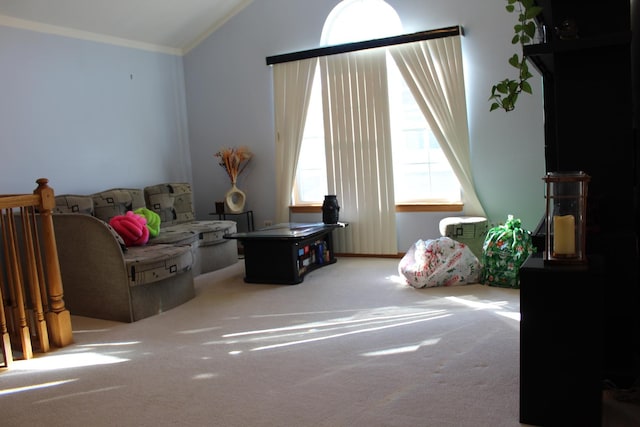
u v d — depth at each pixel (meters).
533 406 2.05
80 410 2.39
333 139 5.57
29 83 4.57
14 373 2.86
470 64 5.00
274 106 5.90
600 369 1.95
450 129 5.09
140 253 3.93
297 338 3.19
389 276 4.65
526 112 4.86
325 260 5.23
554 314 1.98
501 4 4.83
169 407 2.37
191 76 6.33
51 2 4.48
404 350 2.89
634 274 2.25
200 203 6.49
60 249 3.90
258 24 5.89
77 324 3.70
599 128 2.29
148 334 3.42
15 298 3.31
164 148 6.08
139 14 5.22
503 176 5.02
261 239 4.45
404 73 5.21
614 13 2.25
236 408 2.33
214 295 4.30
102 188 5.30
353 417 2.19
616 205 2.30
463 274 4.19
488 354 2.77
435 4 5.06
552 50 2.24
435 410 2.21
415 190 5.46
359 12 5.54
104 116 5.30
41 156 4.69
